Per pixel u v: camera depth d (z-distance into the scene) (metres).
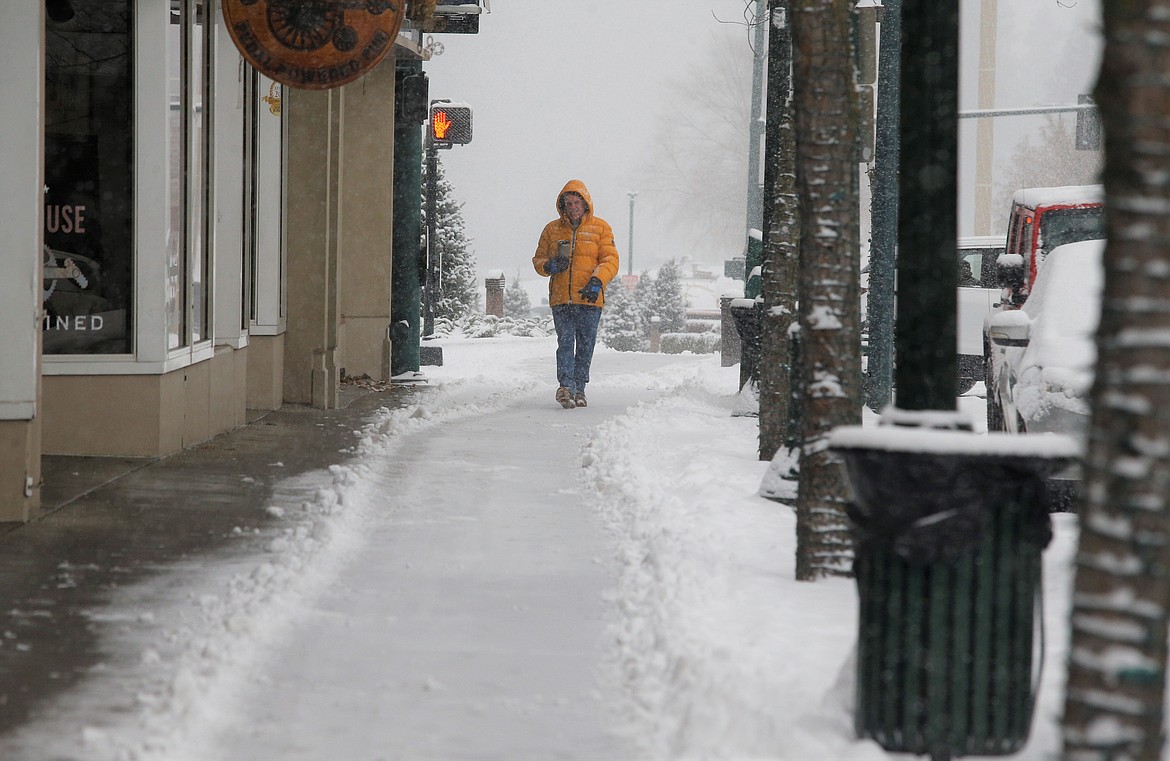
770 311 41.31
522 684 20.86
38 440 32.06
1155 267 12.40
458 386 67.69
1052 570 27.16
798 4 26.17
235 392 49.31
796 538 28.14
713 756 17.39
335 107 57.28
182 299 42.88
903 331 18.22
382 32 40.22
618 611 25.08
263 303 54.75
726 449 43.81
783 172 41.31
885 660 16.91
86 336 39.97
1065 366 35.41
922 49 18.16
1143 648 12.65
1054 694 19.45
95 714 18.88
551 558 29.45
